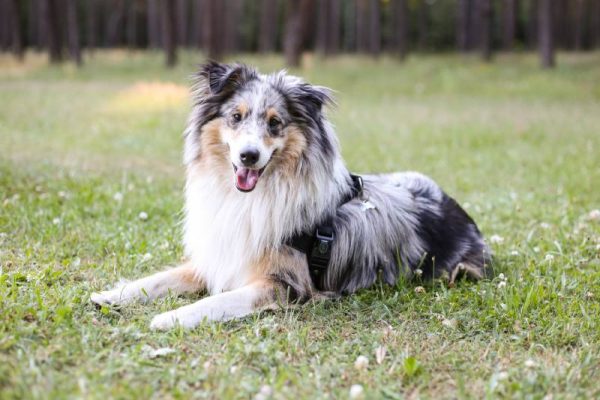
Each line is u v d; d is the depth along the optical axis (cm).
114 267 466
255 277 421
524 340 371
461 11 4044
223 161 433
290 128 425
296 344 348
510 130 1311
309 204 426
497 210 682
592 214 622
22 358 303
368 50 5012
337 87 2220
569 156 1016
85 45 5312
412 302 418
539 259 516
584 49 4959
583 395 305
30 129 1148
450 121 1443
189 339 348
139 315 381
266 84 434
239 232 423
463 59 3198
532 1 4372
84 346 324
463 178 859
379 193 475
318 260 431
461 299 427
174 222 593
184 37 4744
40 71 2581
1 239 501
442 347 356
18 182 701
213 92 425
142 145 1057
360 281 453
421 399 299
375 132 1266
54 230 533
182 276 441
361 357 327
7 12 4397
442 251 484
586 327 382
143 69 2730
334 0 4200
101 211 608
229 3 4588
